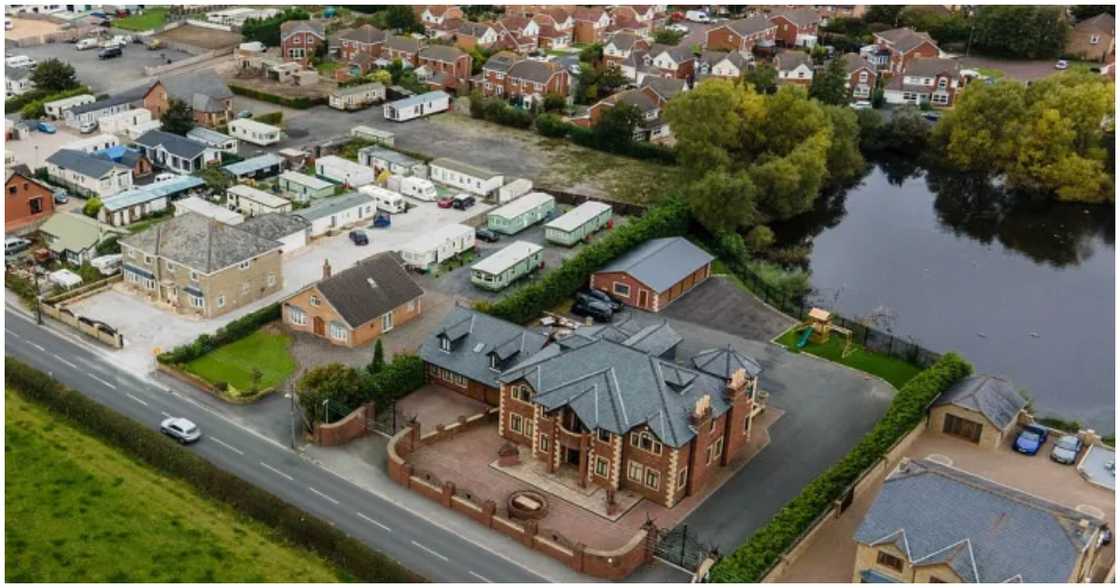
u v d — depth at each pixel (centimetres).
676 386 9212
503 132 19912
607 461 9225
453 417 10406
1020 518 7750
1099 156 17975
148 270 12694
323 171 16650
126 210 14788
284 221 14175
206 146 17000
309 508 8912
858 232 16525
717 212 14875
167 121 18075
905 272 14950
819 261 15262
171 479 9162
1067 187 17650
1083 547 7569
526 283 13475
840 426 10594
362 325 11750
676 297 13362
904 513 7969
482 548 8544
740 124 17150
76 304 12444
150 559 8094
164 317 12275
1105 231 16838
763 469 9825
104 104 18875
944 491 8025
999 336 13012
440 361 10812
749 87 17625
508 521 8694
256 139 18375
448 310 12725
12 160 16575
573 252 14525
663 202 15425
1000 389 10588
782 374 11556
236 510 8781
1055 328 13288
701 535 8850
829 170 17925
